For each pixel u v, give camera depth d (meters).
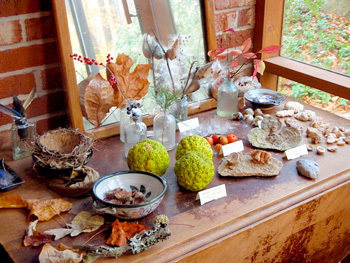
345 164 1.14
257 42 1.58
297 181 1.07
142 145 1.03
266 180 1.07
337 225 1.17
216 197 1.00
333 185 1.08
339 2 1.39
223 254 0.92
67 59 1.13
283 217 0.99
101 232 0.89
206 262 0.90
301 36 1.55
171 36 1.30
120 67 1.17
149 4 1.23
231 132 1.29
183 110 1.29
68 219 0.93
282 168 1.12
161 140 1.20
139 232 0.87
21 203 0.96
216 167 1.12
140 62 1.26
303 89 1.55
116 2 1.18
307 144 1.23
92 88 1.15
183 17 1.31
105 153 1.18
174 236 0.88
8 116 1.18
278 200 1.00
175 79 1.30
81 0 1.12
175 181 1.06
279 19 1.57
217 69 1.34
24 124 1.12
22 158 1.15
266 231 0.98
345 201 1.13
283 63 1.58
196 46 1.36
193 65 1.36
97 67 1.19
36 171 1.08
